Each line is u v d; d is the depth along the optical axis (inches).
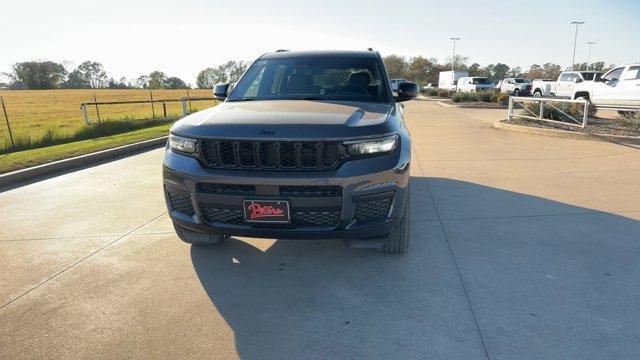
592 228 165.2
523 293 118.6
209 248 152.3
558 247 148.2
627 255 141.4
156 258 145.1
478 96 1050.7
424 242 153.6
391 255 143.6
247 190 114.0
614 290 119.6
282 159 112.6
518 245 150.1
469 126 512.1
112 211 195.8
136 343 99.7
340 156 112.1
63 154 313.7
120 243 158.2
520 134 431.8
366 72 167.5
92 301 118.3
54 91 3385.8
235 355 95.3
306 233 114.0
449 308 112.0
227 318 109.6
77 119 975.6
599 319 106.0
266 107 136.6
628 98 624.1
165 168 125.0
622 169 264.7
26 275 134.1
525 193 212.8
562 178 242.7
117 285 127.0
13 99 2123.5
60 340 101.3
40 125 821.9
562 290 119.9
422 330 103.0
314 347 97.7
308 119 117.2
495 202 198.4
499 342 98.0
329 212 114.0
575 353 93.8
